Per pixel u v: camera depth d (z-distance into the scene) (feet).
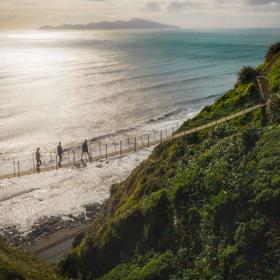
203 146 112.88
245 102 132.36
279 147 91.71
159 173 113.50
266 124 110.01
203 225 84.43
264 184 82.02
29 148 220.84
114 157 212.84
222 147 103.96
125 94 354.74
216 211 83.92
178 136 126.82
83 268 96.32
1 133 239.91
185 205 92.12
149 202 97.71
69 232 147.33
